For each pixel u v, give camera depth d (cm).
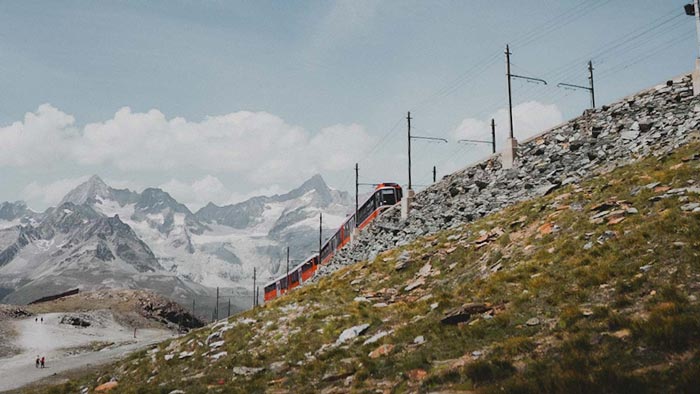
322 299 3306
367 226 6469
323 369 1962
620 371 1136
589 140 3781
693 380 1010
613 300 1591
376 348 2011
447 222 4447
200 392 2086
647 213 2123
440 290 2662
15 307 18262
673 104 3422
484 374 1366
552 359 1329
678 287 1484
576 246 2155
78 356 10025
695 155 2525
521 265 2281
